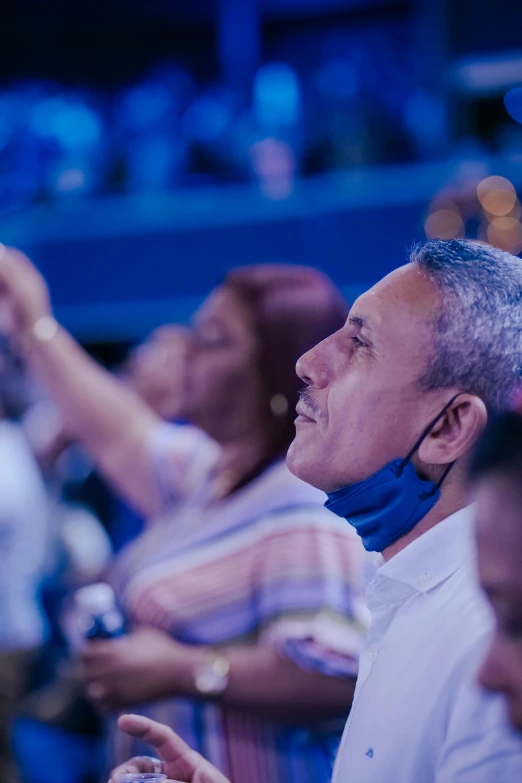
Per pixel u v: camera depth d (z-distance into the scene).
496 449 1.01
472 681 1.23
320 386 1.49
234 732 2.29
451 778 1.20
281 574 2.23
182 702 2.34
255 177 6.77
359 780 1.36
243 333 2.47
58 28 8.77
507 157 6.02
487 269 1.45
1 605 4.63
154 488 3.02
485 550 0.98
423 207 5.93
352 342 1.49
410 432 1.43
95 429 3.11
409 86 7.46
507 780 1.16
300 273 2.55
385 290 1.47
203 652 2.27
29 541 4.71
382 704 1.37
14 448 4.79
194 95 7.89
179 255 6.41
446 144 6.69
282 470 2.41
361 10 8.05
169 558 2.48
